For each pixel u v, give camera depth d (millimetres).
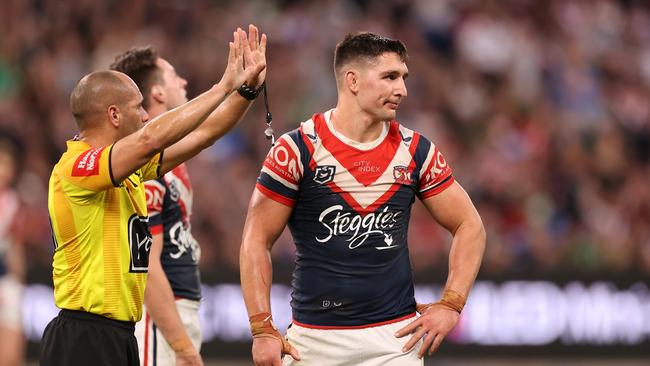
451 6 53594
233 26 50438
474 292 34406
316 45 50469
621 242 43219
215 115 16453
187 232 20656
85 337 16125
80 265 16125
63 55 47219
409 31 52469
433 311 17250
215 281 33094
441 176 17719
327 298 17266
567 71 52188
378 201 17266
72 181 15742
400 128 17750
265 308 17031
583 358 34469
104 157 15445
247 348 33031
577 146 48062
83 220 15977
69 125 44062
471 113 49031
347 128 17375
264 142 44750
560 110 50500
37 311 32844
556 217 44062
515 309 34438
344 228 17234
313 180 17250
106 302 16141
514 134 47562
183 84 20672
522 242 42000
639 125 50938
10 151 38062
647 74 54375
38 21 48250
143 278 16719
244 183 42469
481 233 17797
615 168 47438
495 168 45188
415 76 49875
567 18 54969
